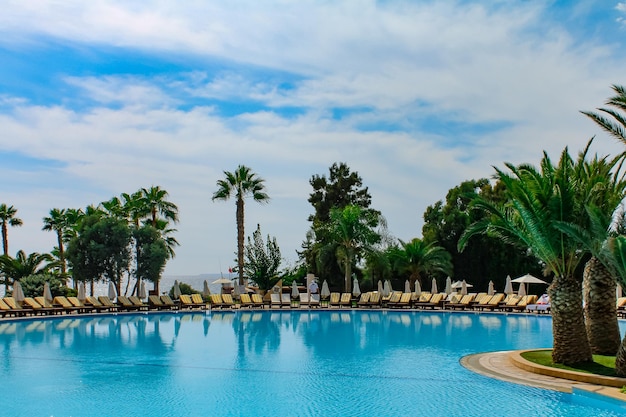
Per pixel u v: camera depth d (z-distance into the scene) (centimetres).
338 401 1168
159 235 4334
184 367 1532
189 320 2836
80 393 1250
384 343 1961
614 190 1479
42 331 2369
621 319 2641
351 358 1655
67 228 5456
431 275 4341
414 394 1214
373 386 1291
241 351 1797
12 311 2808
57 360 1648
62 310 2970
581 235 1251
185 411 1109
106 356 1716
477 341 1997
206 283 3869
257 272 4119
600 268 1502
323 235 4378
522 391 1220
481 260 4459
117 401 1185
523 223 1415
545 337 2095
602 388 1187
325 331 2330
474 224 1545
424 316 2972
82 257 4059
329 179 5878
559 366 1363
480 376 1376
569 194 1339
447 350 1791
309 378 1383
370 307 3394
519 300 3012
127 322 2748
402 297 3384
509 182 1366
